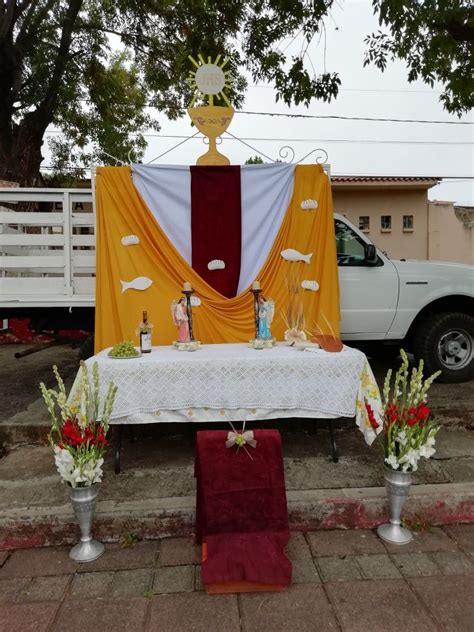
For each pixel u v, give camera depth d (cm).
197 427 383
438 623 197
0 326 565
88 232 499
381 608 206
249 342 363
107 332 387
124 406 298
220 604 209
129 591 219
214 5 637
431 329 469
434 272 475
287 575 216
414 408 250
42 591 220
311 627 195
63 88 857
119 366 298
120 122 1073
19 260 409
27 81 815
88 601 212
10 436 370
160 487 292
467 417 397
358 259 467
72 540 259
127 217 393
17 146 773
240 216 402
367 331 469
